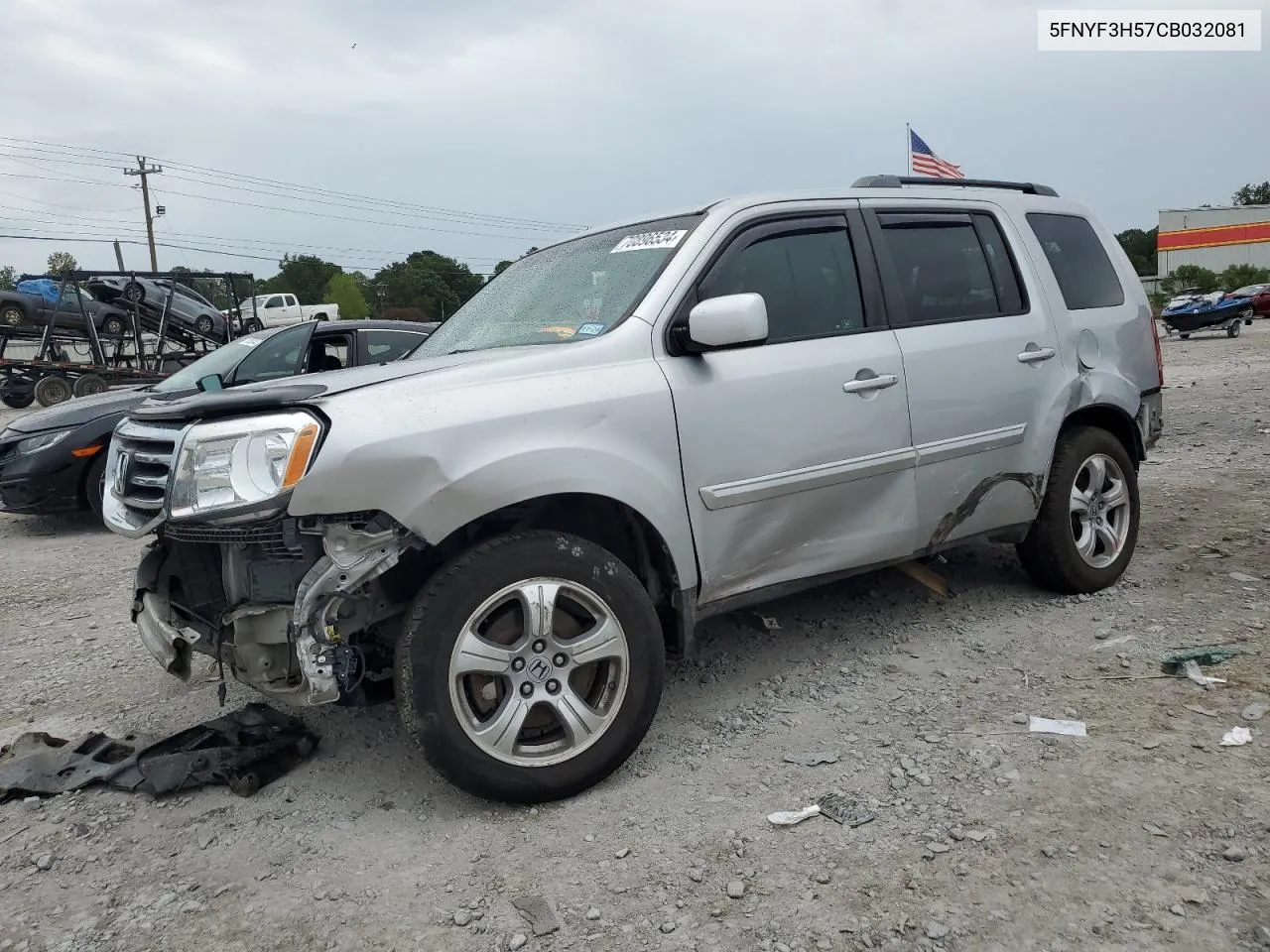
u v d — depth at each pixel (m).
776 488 3.53
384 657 3.14
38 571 6.91
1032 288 4.49
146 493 3.12
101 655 4.86
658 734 3.51
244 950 2.41
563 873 2.66
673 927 2.39
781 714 3.59
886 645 4.23
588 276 3.82
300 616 2.79
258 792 3.23
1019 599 4.69
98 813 3.14
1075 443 4.55
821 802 2.92
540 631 2.98
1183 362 19.28
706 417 3.37
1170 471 7.69
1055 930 2.27
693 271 3.52
